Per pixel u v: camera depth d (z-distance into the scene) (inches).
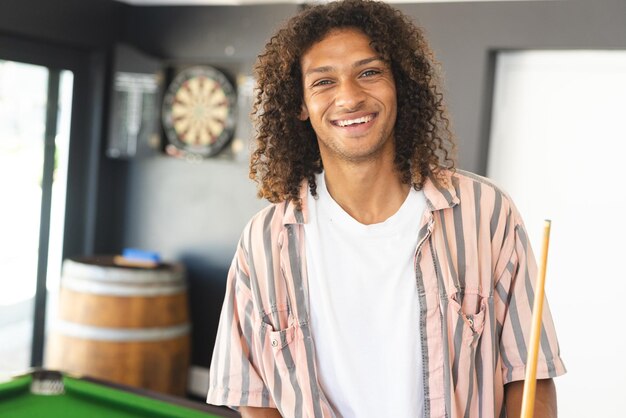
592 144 149.4
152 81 188.1
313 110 59.1
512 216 62.2
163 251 193.9
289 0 173.6
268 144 66.3
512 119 156.9
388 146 60.4
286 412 64.0
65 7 178.1
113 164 198.7
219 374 67.5
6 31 165.6
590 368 150.8
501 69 157.5
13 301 179.6
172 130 188.5
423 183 61.0
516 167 157.0
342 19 58.9
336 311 61.2
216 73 182.9
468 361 60.5
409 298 60.2
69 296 165.6
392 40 59.3
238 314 67.3
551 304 154.3
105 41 190.4
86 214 195.2
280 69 63.1
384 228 60.7
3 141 173.0
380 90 57.7
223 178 185.2
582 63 149.1
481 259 61.4
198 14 185.8
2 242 175.8
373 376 60.8
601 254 149.5
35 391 86.0
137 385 163.6
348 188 60.7
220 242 186.4
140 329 163.3
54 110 184.5
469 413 61.3
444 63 157.9
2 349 177.8
